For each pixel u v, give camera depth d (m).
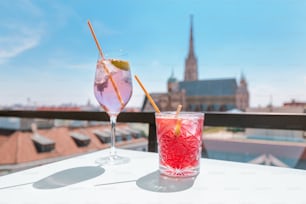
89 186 0.42
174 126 0.47
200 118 0.49
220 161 0.62
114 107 0.60
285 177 0.48
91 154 0.70
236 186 0.42
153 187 0.41
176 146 0.47
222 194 0.38
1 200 0.35
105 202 0.35
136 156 0.67
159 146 0.50
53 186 0.42
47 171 0.51
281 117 0.86
